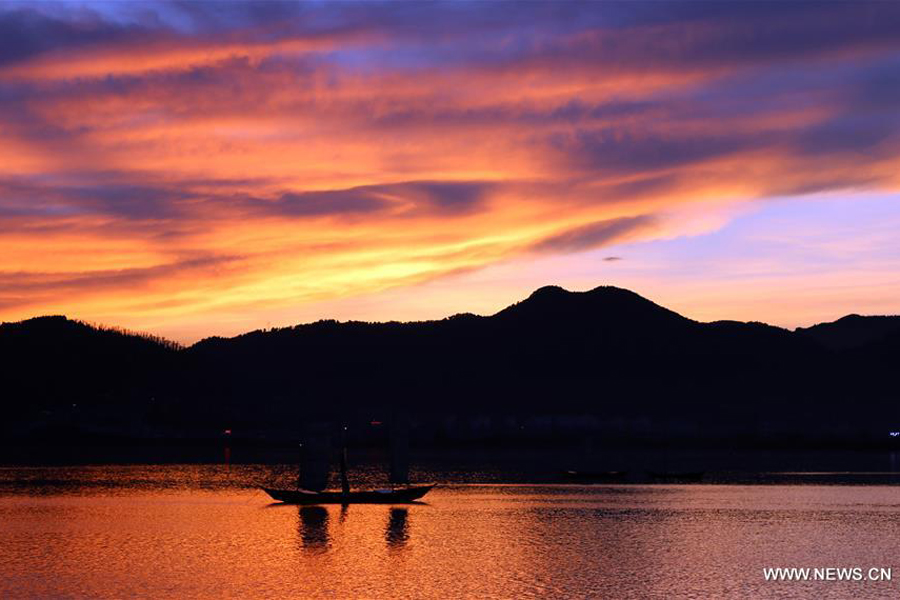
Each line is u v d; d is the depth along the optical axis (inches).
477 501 6456.7
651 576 3447.3
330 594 3115.2
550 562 3742.6
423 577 3410.4
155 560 3747.5
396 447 7126.0
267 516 5344.5
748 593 3149.6
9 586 3216.0
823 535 4576.8
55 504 6210.6
